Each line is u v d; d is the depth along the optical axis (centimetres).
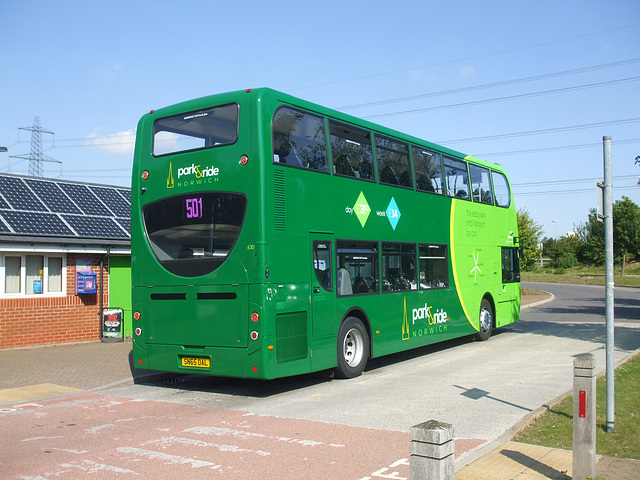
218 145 1005
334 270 1091
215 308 984
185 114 1054
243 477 580
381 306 1226
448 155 1546
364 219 1190
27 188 1717
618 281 5619
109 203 1884
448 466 399
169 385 1120
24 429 777
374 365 1322
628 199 5959
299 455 649
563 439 688
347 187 1146
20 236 1475
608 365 703
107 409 900
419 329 1354
